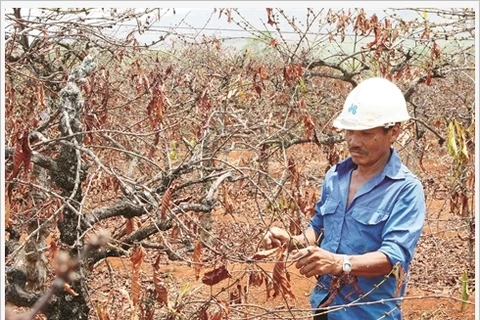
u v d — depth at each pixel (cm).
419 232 285
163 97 361
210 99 452
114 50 428
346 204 302
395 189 291
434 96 724
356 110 291
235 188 507
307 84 589
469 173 519
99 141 409
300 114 488
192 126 492
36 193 408
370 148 290
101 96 461
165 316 314
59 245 291
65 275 88
